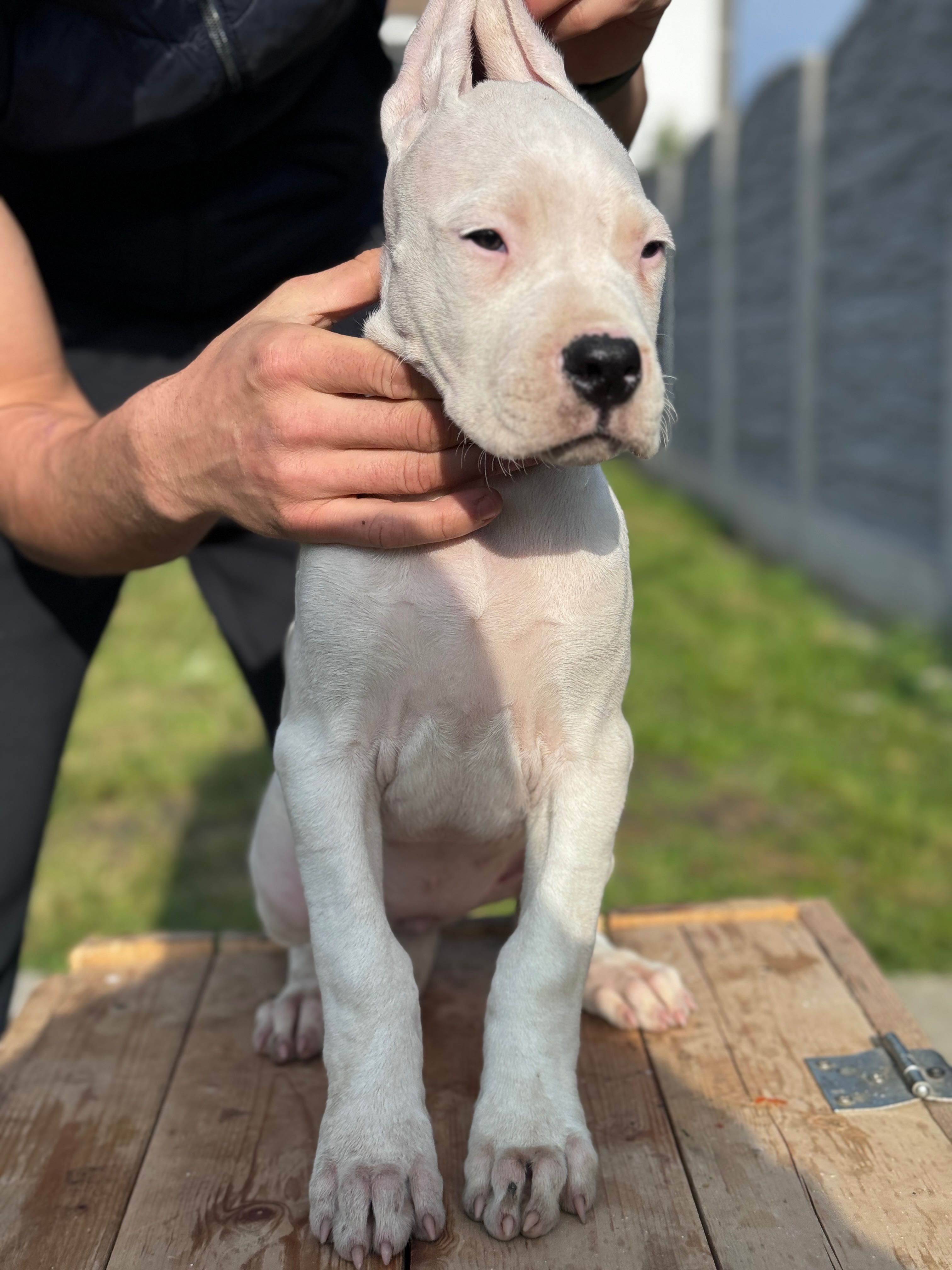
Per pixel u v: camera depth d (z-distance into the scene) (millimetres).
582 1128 455
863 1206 455
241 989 632
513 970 465
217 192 589
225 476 456
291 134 585
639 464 3879
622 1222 447
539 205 411
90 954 663
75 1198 470
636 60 536
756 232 2547
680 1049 560
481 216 412
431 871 556
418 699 481
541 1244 436
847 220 2004
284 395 430
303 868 473
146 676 1683
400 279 444
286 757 484
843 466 2045
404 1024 450
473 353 413
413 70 463
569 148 418
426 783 499
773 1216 450
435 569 467
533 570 469
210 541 674
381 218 650
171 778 1348
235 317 641
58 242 604
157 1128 514
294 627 503
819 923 670
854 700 1499
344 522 446
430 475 438
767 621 1852
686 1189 465
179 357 648
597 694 487
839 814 1216
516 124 424
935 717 1422
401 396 435
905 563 1767
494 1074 457
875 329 1884
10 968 644
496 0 459
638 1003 577
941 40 1626
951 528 1622
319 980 463
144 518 498
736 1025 577
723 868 1111
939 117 1642
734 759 1350
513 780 499
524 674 479
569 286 401
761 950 649
